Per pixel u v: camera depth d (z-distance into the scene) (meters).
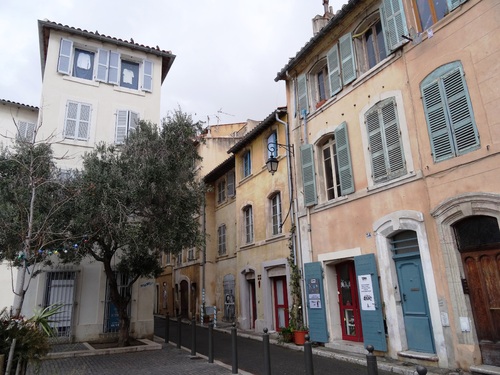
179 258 25.59
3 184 9.33
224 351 11.57
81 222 9.77
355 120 10.77
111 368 9.21
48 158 10.16
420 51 8.84
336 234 11.02
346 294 10.95
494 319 7.08
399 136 9.24
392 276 9.09
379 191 9.64
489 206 7.07
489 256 7.28
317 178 12.20
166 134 11.89
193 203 12.07
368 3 10.59
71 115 15.04
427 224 8.30
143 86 16.64
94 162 11.02
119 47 16.66
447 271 7.75
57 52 15.45
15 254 9.15
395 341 8.73
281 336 12.68
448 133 7.99
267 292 14.92
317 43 12.51
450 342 7.59
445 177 7.98
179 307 24.73
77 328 13.45
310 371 5.73
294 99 13.81
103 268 14.32
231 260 19.17
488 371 6.70
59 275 13.70
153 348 11.96
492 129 7.20
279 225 14.60
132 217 11.44
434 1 8.81
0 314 6.25
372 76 10.25
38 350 6.02
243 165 18.33
